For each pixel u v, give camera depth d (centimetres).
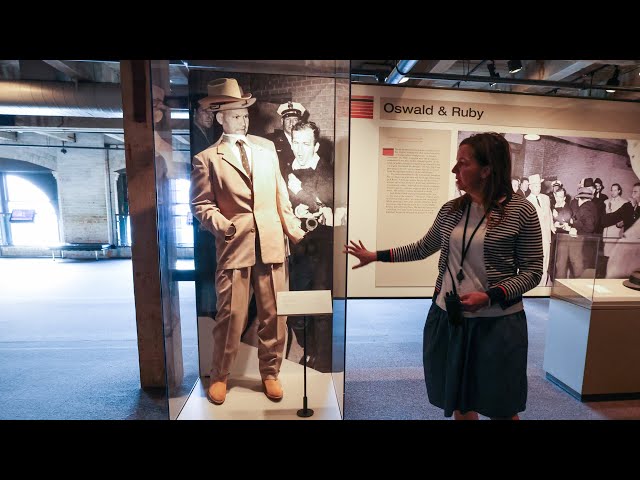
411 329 337
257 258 179
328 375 205
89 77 369
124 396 215
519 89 445
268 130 190
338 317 178
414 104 271
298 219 196
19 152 753
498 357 125
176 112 170
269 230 178
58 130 537
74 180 771
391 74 375
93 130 528
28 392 220
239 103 184
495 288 121
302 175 195
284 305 152
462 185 129
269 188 180
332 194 198
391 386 228
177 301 183
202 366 201
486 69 427
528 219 122
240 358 203
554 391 224
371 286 287
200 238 190
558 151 293
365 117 268
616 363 210
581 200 302
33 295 475
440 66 388
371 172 274
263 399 180
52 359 270
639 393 213
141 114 209
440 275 140
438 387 141
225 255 174
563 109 287
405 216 281
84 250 788
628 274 294
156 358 222
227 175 172
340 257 175
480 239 125
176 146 173
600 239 216
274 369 183
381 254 155
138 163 213
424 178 279
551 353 236
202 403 177
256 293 183
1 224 793
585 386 210
